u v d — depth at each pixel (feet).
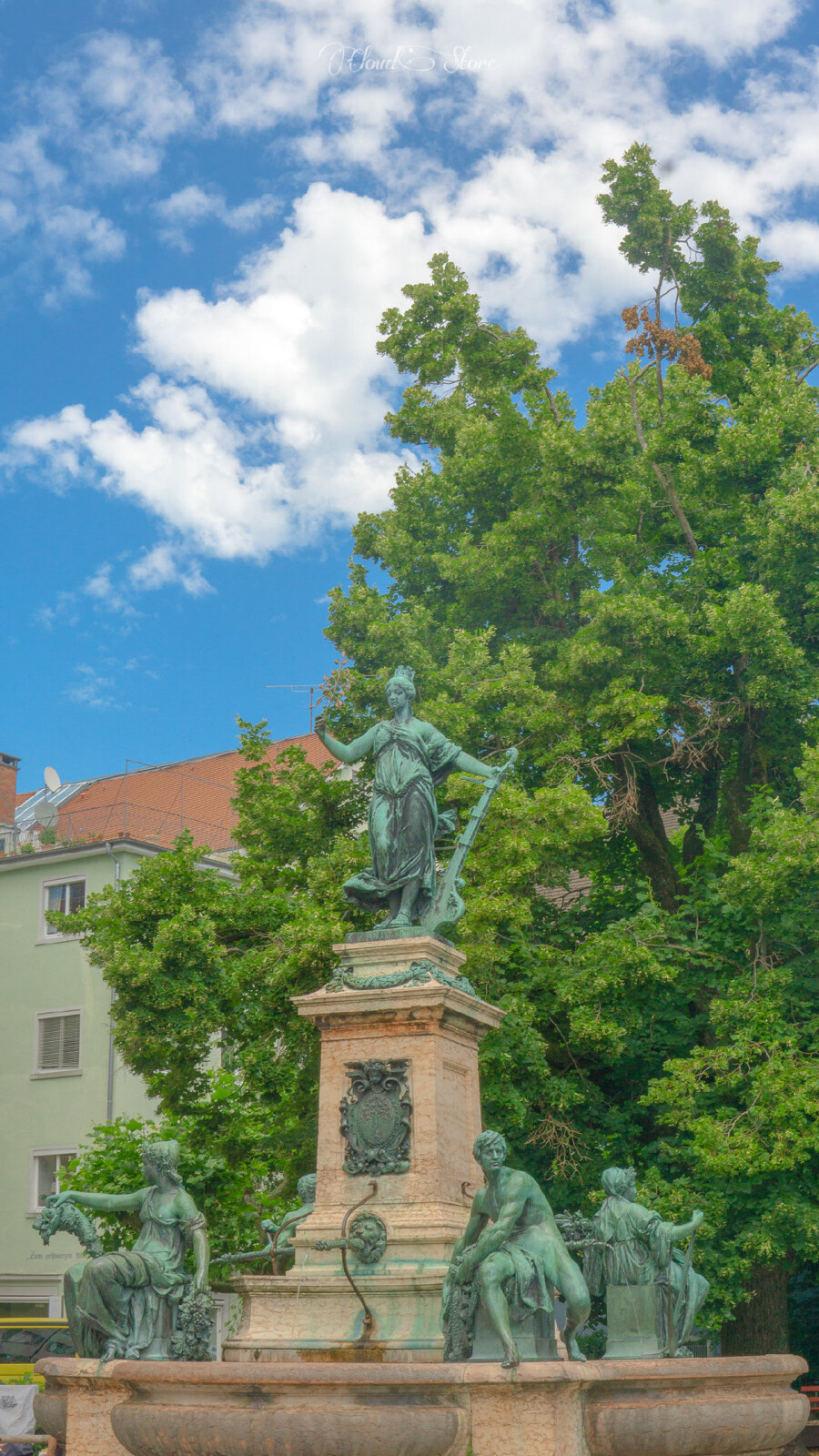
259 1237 59.72
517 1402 29.99
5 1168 106.83
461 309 89.40
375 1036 41.11
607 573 82.33
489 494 88.58
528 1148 69.21
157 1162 36.91
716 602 77.41
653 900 76.84
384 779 44.91
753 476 81.15
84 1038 106.22
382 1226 38.50
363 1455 29.07
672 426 81.87
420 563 89.66
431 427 91.97
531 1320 31.96
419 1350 35.63
